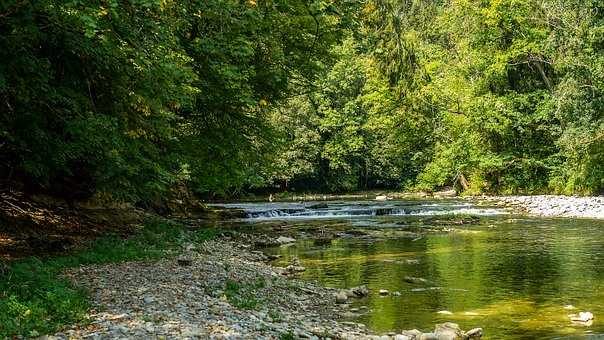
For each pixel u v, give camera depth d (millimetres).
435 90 43000
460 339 8305
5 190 16234
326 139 55938
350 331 8711
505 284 12328
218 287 10984
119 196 16672
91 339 6371
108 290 9422
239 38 14516
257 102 17844
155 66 11102
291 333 7730
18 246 13211
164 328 7023
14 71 9648
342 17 17797
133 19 10523
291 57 18812
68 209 18844
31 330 6570
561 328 8844
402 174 56469
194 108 18172
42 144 11656
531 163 39312
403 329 9008
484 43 41000
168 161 17094
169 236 18766
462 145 41969
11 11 8898
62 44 10414
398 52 32312
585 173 34812
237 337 6980
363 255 17141
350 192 56250
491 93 41125
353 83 54562
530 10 38781
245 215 30719
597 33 33969
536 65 39562
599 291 11430
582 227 22797
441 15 45094
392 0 28734
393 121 44938
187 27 14547
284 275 13953
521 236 20500
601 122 32812
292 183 56469
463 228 23625
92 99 11594
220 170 20891
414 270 14344
